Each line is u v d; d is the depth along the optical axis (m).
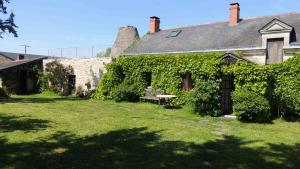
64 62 28.95
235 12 22.59
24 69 30.56
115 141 9.23
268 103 14.02
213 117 14.84
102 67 25.78
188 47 21.58
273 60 17.80
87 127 11.36
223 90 16.38
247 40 19.06
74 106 18.34
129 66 22.59
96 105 19.25
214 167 6.99
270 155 8.12
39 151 8.00
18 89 30.58
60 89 29.05
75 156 7.61
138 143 9.05
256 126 12.66
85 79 27.14
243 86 14.85
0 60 39.00
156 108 18.00
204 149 8.55
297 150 8.71
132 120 13.23
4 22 21.95
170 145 8.90
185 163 7.22
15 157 7.45
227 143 9.36
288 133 11.22
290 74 15.05
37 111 15.51
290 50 16.91
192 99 15.48
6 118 13.09
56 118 13.34
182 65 19.34
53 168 6.72
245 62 14.96
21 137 9.47
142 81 22.11
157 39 25.69
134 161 7.28
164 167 6.89
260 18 21.94
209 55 18.12
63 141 9.12
